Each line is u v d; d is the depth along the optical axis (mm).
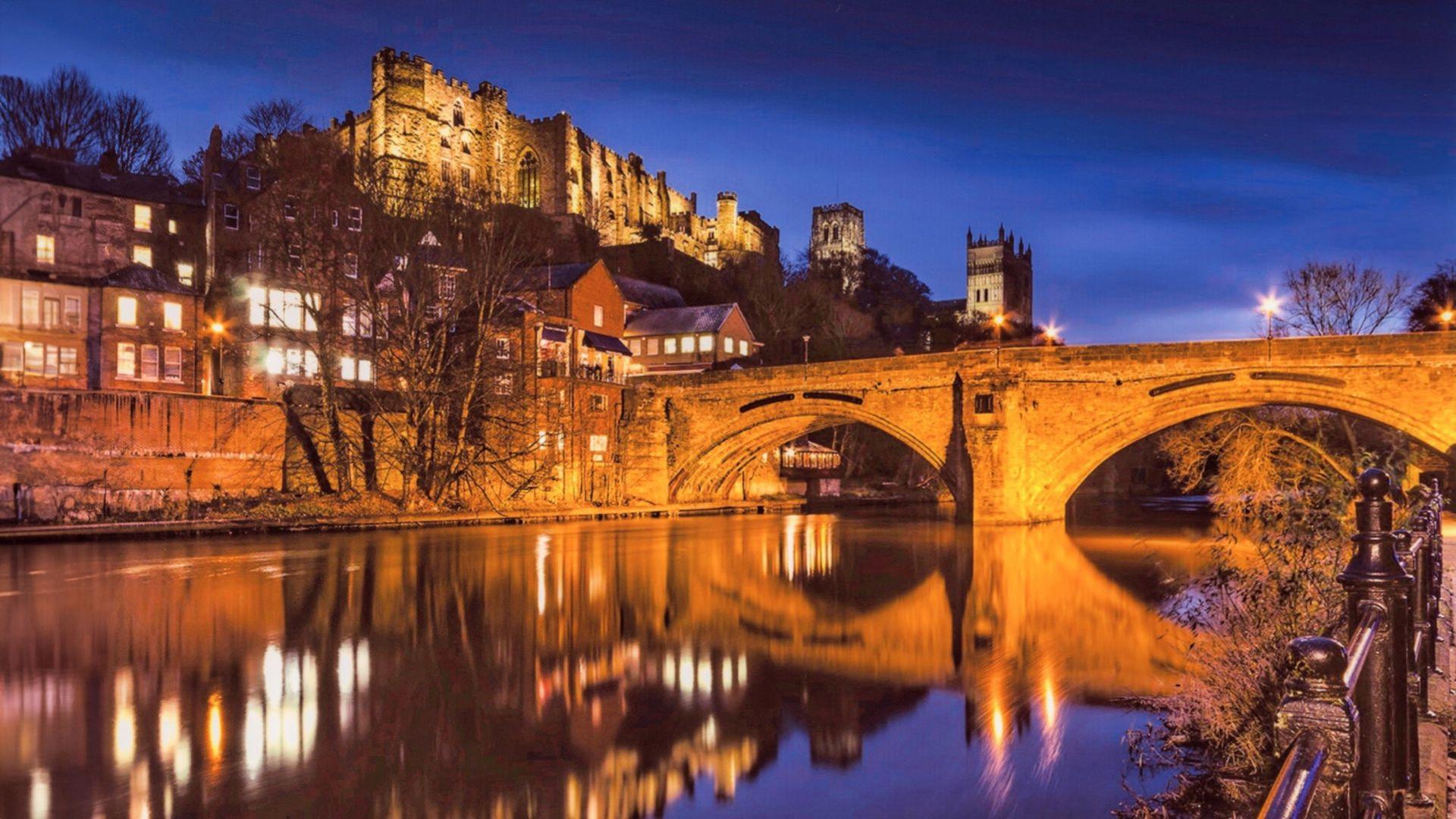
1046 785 13562
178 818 12852
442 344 60656
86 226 60719
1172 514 68375
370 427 61188
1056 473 56094
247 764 14938
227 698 18500
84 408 48312
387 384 66875
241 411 54375
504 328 66250
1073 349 55281
